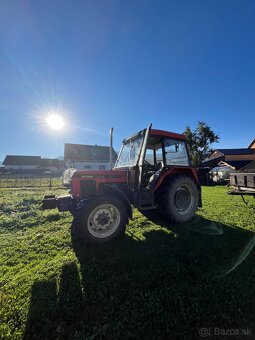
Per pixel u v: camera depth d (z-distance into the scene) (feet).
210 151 100.83
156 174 12.82
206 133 96.02
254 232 10.77
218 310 5.44
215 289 6.20
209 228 11.68
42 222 13.93
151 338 4.68
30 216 15.60
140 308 5.52
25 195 28.14
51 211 16.84
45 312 5.46
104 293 6.14
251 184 14.17
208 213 15.08
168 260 7.98
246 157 87.71
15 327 5.07
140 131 12.50
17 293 6.24
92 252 8.90
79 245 9.76
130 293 6.10
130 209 10.77
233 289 6.18
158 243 9.67
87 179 11.30
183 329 4.90
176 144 13.84
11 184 48.08
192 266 7.52
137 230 11.55
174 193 12.51
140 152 11.84
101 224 9.93
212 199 21.16
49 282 6.78
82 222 9.45
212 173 48.98
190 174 14.10
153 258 8.18
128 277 6.90
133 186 11.86
